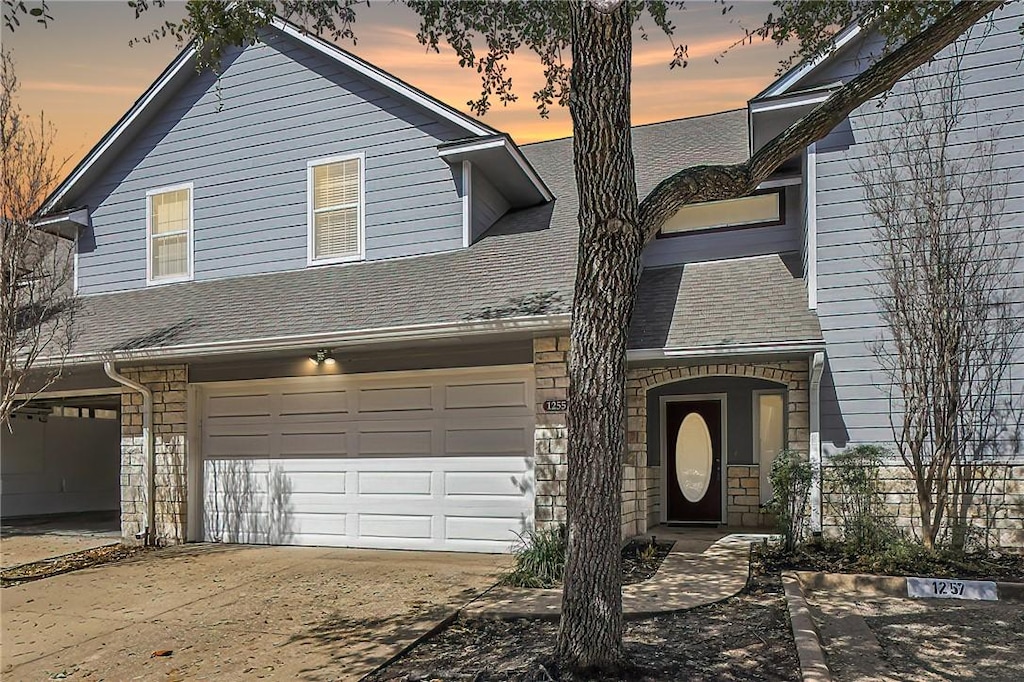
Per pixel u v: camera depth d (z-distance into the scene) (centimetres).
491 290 965
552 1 757
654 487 1251
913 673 528
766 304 961
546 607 670
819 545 880
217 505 1116
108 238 1327
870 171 930
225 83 1259
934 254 884
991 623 646
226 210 1245
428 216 1134
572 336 519
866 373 918
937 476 855
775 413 1242
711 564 843
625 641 576
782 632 598
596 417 504
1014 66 888
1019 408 863
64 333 1137
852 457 880
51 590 835
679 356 887
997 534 859
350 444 1050
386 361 1010
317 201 1193
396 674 539
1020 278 872
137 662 589
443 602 717
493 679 503
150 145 1305
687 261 1127
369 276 1100
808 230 951
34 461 1592
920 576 757
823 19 738
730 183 552
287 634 643
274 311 1060
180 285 1258
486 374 983
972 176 895
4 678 566
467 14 772
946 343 863
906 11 695
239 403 1116
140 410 1149
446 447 998
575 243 1045
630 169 509
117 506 1766
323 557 964
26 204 1010
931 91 913
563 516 897
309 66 1208
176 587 827
